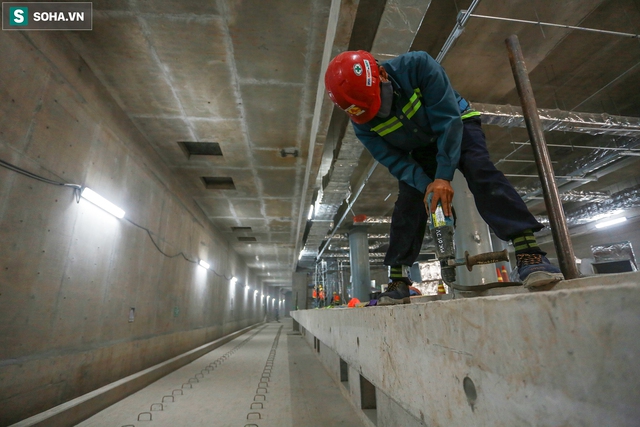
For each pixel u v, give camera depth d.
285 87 4.53
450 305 0.66
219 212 9.75
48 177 3.16
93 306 3.86
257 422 2.71
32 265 2.91
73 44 3.63
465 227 5.19
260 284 27.12
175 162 6.54
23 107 2.88
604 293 0.31
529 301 0.42
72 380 3.39
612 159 7.97
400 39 3.54
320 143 5.31
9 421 2.60
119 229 4.56
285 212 9.84
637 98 7.27
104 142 4.25
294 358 6.71
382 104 1.37
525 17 5.18
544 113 5.94
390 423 1.63
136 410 3.30
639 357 0.27
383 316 1.21
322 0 3.34
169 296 6.55
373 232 17.31
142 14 3.40
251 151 6.22
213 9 3.39
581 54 6.07
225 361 6.49
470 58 5.97
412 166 1.46
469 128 1.31
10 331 2.66
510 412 0.45
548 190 1.35
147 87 4.41
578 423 0.33
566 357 0.35
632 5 5.05
